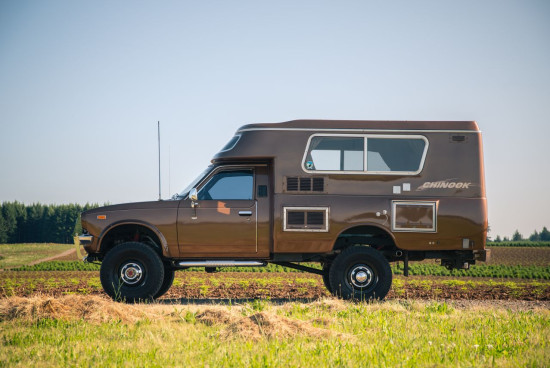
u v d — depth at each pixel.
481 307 9.14
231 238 9.55
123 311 7.47
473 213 9.53
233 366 4.94
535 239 127.75
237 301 10.36
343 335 6.16
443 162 9.63
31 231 102.19
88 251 9.66
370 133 9.69
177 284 15.09
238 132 9.92
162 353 5.40
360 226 9.73
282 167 9.59
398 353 5.43
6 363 5.02
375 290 9.51
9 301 7.77
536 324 6.90
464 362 5.11
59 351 5.44
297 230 9.46
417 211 9.49
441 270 23.59
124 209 9.60
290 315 7.76
